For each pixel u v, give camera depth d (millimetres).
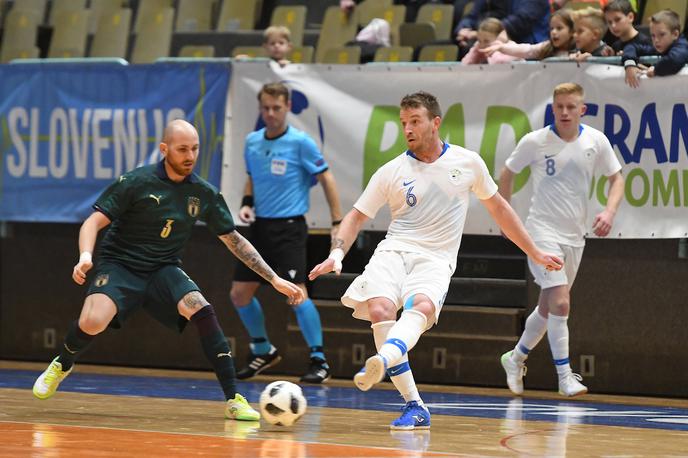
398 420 15977
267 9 37906
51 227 29078
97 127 28109
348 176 26203
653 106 24000
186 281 17438
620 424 17672
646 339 24266
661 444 14758
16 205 28797
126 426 15562
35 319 29281
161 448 13039
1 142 28922
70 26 36375
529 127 24812
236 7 36438
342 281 26781
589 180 22734
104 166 28047
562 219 22609
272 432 15180
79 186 28266
